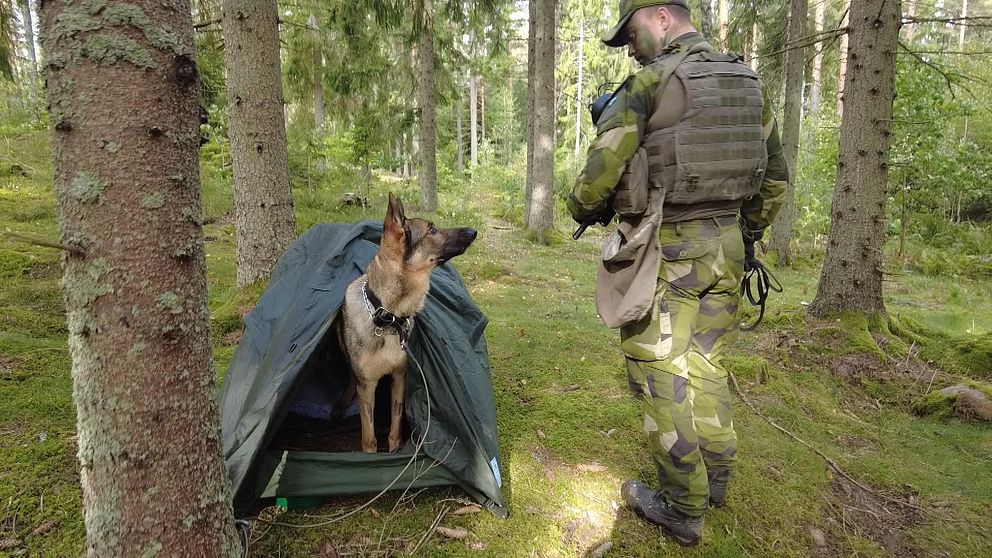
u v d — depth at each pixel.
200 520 1.65
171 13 1.42
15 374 3.53
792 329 5.15
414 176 23.95
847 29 4.75
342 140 13.85
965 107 9.35
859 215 4.92
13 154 12.53
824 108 14.09
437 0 13.91
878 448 3.48
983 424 3.72
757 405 3.91
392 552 2.33
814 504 2.84
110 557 1.55
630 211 2.23
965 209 13.70
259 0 4.51
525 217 13.76
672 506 2.40
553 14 11.51
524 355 4.86
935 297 8.09
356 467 2.64
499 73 22.75
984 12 23.06
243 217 4.87
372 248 3.36
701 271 2.23
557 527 2.52
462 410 2.72
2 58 6.26
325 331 2.56
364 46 12.89
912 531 2.69
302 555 2.29
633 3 2.35
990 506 2.89
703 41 2.23
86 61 1.31
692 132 2.09
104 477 1.50
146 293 1.43
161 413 1.51
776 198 2.48
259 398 2.40
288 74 14.44
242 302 4.84
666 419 2.29
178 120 1.45
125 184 1.37
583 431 3.41
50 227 7.82
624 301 2.23
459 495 2.74
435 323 3.06
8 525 2.24
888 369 4.46
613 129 2.12
